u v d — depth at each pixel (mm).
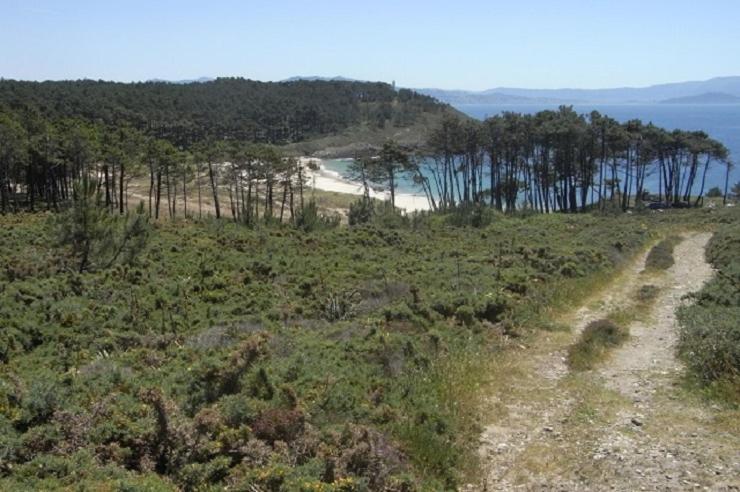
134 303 20312
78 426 8484
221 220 45156
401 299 19188
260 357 11492
